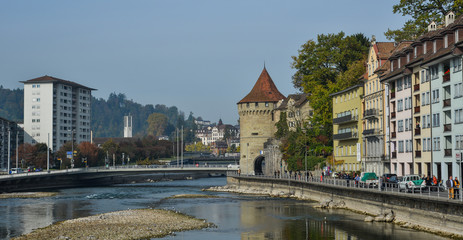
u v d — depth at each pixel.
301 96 169.75
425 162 82.38
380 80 97.94
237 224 73.25
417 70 85.12
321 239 60.12
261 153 179.00
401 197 65.38
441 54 73.81
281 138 162.12
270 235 63.88
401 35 118.12
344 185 86.31
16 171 174.25
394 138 94.94
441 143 76.75
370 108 109.12
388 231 61.34
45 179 163.12
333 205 88.56
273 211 87.88
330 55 142.25
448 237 54.88
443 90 76.25
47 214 89.44
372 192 71.94
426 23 99.25
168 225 71.00
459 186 58.66
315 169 134.88
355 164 116.69
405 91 90.12
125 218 77.75
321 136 136.50
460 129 71.56
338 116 128.75
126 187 170.12
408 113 88.81
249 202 106.75
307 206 93.88
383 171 100.50
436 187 63.09
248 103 181.12
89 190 154.88
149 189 158.50
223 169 181.88
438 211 57.31
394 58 94.50
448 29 75.31
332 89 133.62
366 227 65.69
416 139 85.69
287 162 147.25
